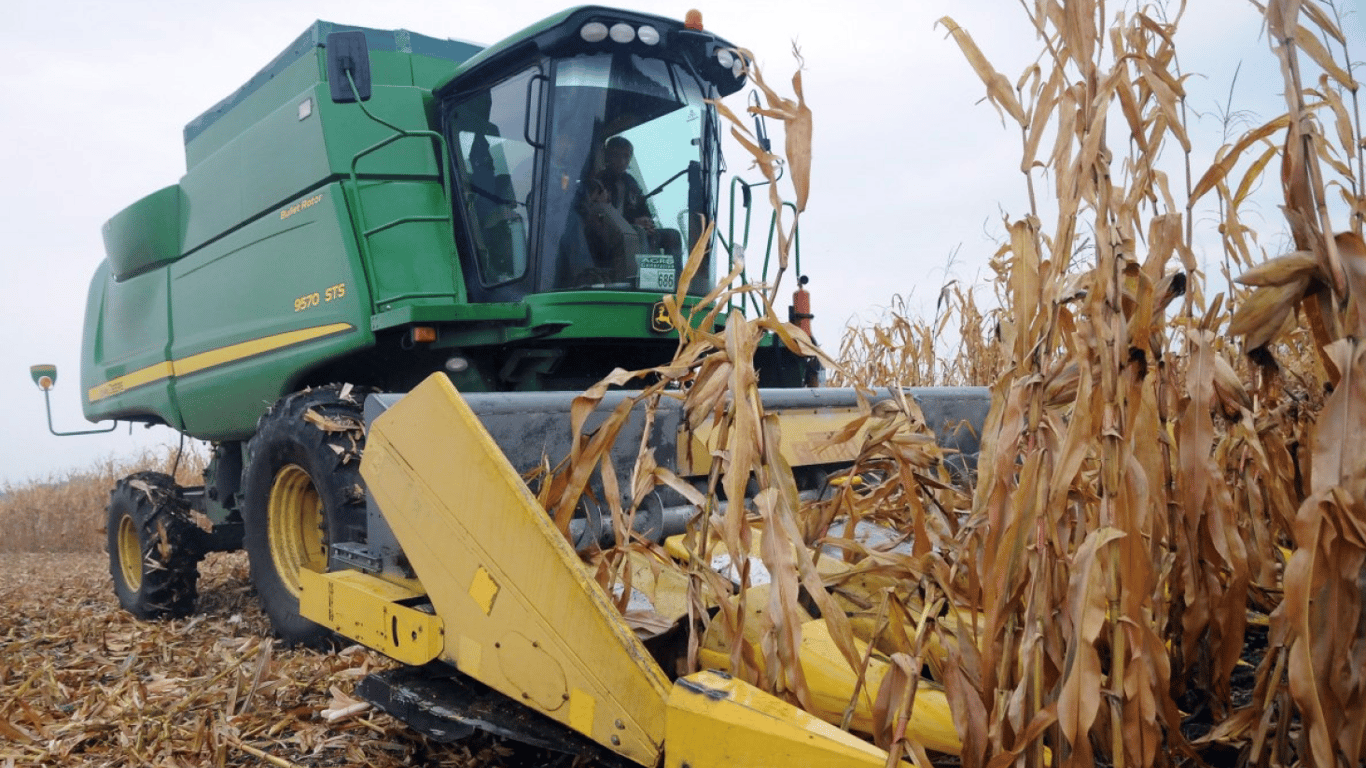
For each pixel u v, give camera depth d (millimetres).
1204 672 2080
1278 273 1490
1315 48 1584
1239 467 2262
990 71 1733
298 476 4234
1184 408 2025
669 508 2975
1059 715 1545
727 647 2158
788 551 1848
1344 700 1474
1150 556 1816
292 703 3348
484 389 4453
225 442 5938
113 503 6164
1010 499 1709
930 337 6629
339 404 4059
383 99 4836
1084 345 1606
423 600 2666
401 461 2504
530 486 2771
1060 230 1669
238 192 5566
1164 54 1875
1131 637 1581
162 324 6477
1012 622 1705
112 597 6746
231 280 5574
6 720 3084
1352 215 1605
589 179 4422
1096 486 1789
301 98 4902
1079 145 1662
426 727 2412
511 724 2271
